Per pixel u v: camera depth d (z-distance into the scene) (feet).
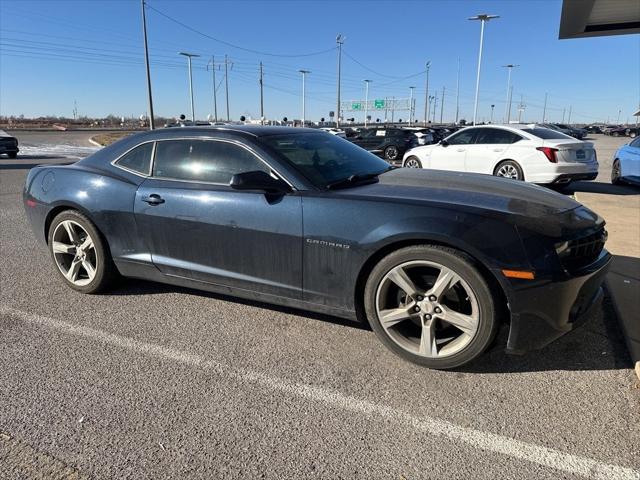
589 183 39.70
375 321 10.08
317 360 10.22
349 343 10.93
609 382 9.19
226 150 11.71
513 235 8.75
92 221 13.37
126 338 11.27
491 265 8.65
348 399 8.82
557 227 9.01
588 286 9.23
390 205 9.68
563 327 9.04
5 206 28.60
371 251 9.68
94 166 13.78
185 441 7.73
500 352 10.37
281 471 7.07
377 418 8.27
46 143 112.06
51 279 15.35
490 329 8.95
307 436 7.83
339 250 10.00
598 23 31.73
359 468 7.11
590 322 11.62
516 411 8.39
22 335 11.44
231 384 9.34
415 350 9.78
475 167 34.63
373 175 12.05
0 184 38.68
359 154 13.37
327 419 8.27
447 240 8.93
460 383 9.28
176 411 8.50
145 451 7.50
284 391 9.10
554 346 10.57
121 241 13.03
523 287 8.57
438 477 6.93
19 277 15.55
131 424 8.15
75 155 74.23
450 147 36.17
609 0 26.81
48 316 12.50
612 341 10.73
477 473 6.98
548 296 8.64
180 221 11.89
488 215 9.03
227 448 7.57
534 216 9.14
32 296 13.89
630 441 7.57
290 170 10.84
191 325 11.93
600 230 9.88
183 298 13.64
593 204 27.76
